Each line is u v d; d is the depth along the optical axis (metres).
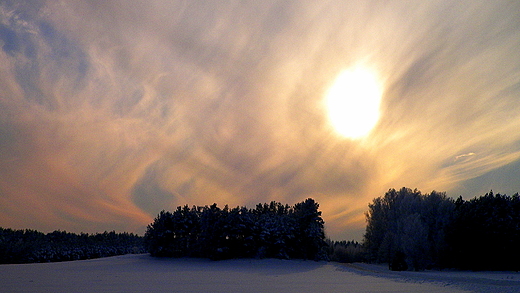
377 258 69.94
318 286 28.62
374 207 74.81
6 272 41.00
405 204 66.06
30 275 37.06
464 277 37.00
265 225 62.12
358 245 83.50
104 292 23.58
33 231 98.50
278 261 57.09
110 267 49.94
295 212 67.88
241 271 44.69
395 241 60.06
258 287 27.30
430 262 54.47
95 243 105.75
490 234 51.50
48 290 24.70
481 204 54.81
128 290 24.72
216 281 31.72
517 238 50.59
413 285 29.94
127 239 120.00
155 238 64.31
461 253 53.31
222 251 58.41
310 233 61.75
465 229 53.44
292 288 26.98
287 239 61.97
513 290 25.55
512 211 53.00
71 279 32.78
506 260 50.94
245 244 60.12
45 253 83.44
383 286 29.05
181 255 64.56
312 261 60.53
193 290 24.97
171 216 65.44
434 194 63.16
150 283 29.52
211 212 62.84
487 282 32.09
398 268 53.56
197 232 65.25
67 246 93.88
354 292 24.75
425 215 61.47
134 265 53.62
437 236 56.31
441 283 31.73
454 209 58.91
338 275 41.09
